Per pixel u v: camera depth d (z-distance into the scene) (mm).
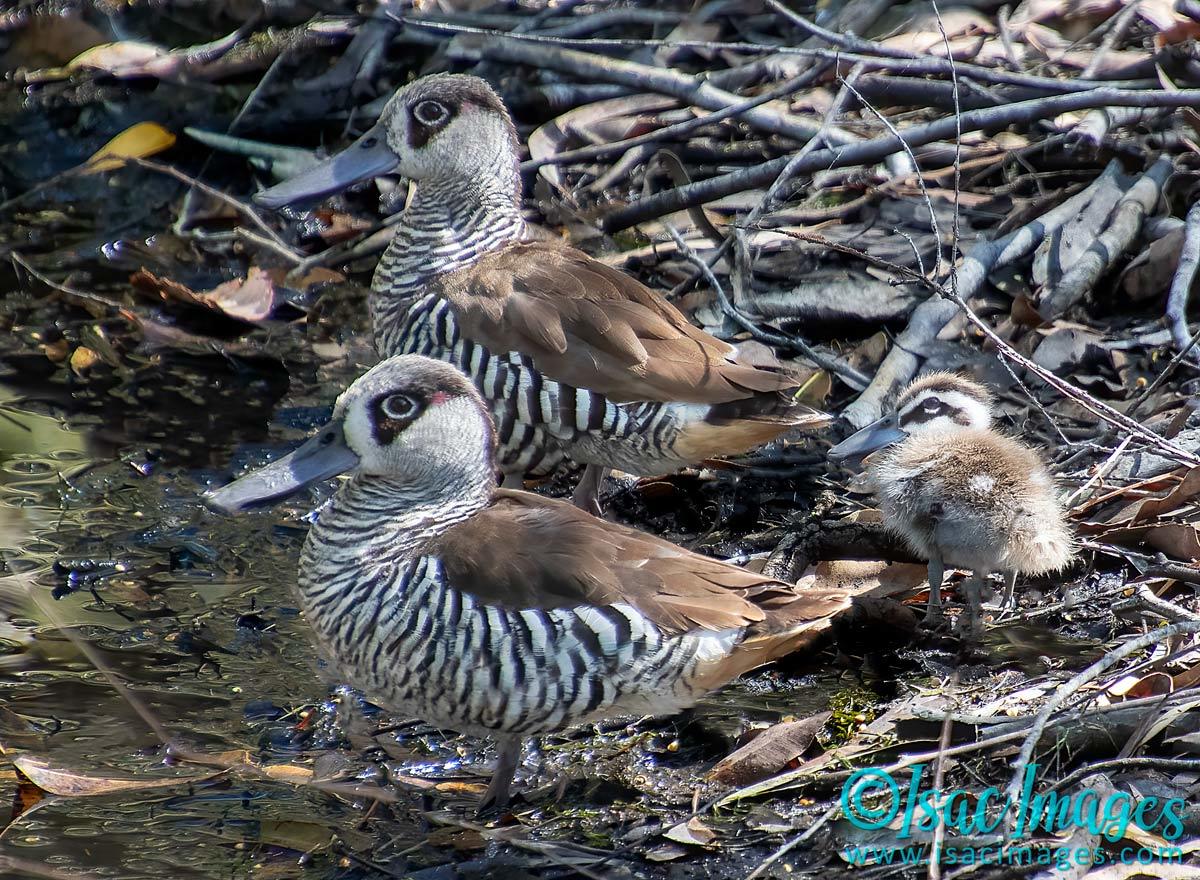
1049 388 12602
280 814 8805
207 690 9859
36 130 17984
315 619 9039
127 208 16688
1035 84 13344
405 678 8750
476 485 9016
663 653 8586
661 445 10953
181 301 14727
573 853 8438
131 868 8336
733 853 8391
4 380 13602
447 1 17906
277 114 17328
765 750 9000
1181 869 7758
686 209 14547
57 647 10219
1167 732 8672
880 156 13484
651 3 17625
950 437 10242
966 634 10094
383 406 8859
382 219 16188
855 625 10211
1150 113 14492
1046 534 9828
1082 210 13820
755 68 15961
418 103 11992
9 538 11375
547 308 11023
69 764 9125
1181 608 8969
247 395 13438
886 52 13570
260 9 18359
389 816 8812
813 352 12719
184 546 11383
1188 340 11953
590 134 16016
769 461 12227
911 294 13609
